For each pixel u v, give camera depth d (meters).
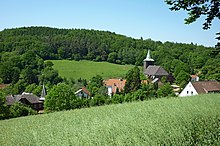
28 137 8.91
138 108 16.66
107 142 7.53
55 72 89.38
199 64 88.44
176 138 8.84
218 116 12.93
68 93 47.47
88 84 80.88
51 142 7.86
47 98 47.31
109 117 12.56
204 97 23.02
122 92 64.12
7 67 83.81
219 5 8.99
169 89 50.91
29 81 83.19
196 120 11.70
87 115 15.51
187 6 9.15
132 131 8.66
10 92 75.50
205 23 9.38
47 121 14.82
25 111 43.09
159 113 12.63
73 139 7.77
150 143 7.88
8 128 13.12
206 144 10.45
